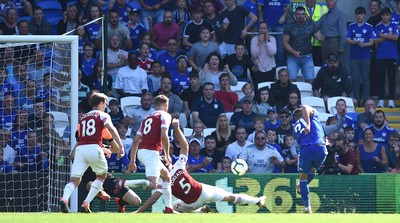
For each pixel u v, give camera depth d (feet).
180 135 120.98
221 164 162.09
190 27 204.85
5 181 146.41
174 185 120.57
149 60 198.49
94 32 200.44
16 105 160.56
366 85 207.21
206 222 91.71
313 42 213.66
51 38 143.13
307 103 192.75
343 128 177.37
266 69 202.39
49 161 144.97
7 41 144.25
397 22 206.80
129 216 101.55
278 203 147.74
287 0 213.46
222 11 208.54
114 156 160.97
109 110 178.40
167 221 92.68
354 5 235.81
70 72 151.94
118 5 209.87
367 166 170.60
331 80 198.18
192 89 188.85
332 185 149.89
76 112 142.41
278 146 168.25
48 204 145.89
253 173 148.46
